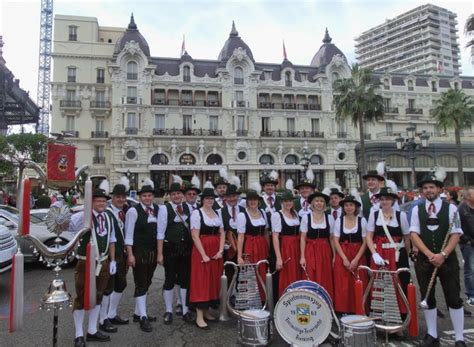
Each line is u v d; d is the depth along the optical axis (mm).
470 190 6898
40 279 9484
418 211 5504
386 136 49812
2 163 27094
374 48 152625
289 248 6266
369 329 4750
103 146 44750
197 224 6230
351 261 5895
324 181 47250
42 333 5953
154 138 42844
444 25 137000
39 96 71500
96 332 5688
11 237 8484
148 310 7262
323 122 48344
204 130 44625
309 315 4977
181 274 6719
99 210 5738
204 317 6543
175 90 44938
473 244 6961
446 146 47281
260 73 46969
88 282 4906
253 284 6082
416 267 5559
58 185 5340
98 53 46188
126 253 6449
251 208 6500
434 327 5352
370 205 7102
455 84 57000
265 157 46344
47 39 72812
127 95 43062
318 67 51125
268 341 5348
